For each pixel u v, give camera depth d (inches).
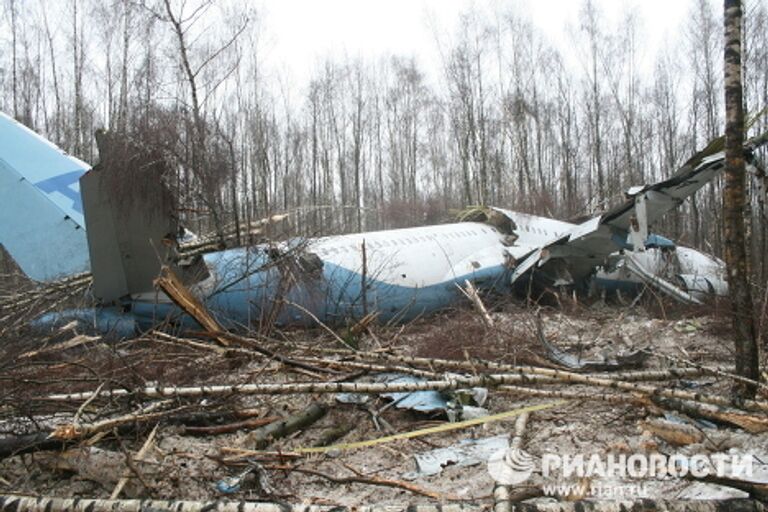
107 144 360.8
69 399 217.9
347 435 235.0
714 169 413.4
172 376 284.8
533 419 236.7
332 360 285.1
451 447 212.4
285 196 1387.8
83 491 184.2
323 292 435.5
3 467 199.6
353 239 506.6
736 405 206.1
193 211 453.7
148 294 385.7
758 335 264.1
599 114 1314.0
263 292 417.7
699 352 354.3
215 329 317.1
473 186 1437.0
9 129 437.7
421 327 465.1
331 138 1572.3
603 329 447.8
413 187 1588.3
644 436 207.8
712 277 633.0
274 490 180.4
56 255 418.0
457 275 532.1
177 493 178.1
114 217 362.0
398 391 214.7
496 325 374.3
